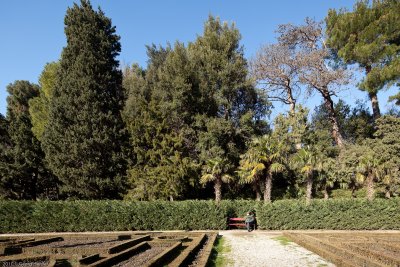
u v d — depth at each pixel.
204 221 22.34
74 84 31.69
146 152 30.81
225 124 32.28
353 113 43.00
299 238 15.92
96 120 30.73
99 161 30.53
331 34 36.72
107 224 22.36
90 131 30.67
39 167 33.59
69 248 12.81
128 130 32.31
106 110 31.98
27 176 32.53
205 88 33.94
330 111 40.12
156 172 29.36
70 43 33.25
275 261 11.40
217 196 27.61
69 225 22.34
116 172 30.64
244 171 28.61
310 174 26.27
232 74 34.50
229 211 23.52
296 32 39.75
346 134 41.69
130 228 22.34
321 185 31.67
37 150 33.78
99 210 22.58
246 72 35.12
